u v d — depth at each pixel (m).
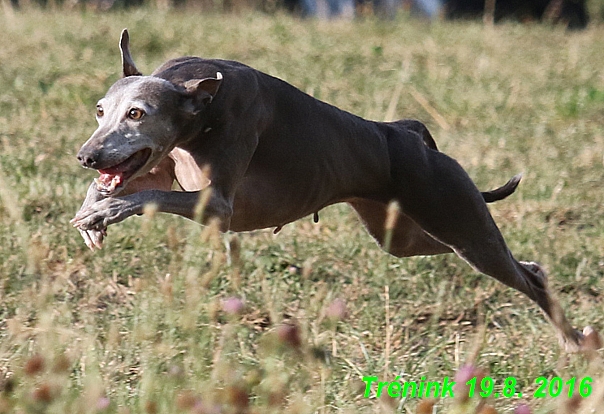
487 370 10.32
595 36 28.23
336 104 19.88
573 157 17.91
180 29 24.17
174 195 9.00
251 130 9.55
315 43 24.09
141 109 8.93
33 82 19.50
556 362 10.80
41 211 13.53
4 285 11.45
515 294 12.66
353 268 12.95
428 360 10.41
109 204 8.77
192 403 7.57
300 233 13.80
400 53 23.91
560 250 13.93
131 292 11.79
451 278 12.94
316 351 8.29
